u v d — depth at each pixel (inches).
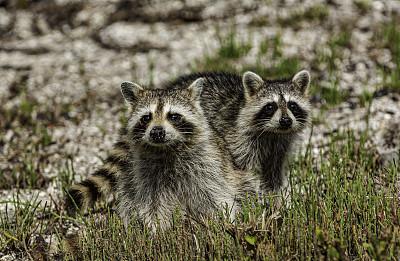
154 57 683.4
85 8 818.8
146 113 336.5
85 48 733.3
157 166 336.8
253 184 370.6
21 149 492.7
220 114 417.4
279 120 376.8
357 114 496.7
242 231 280.5
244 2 800.9
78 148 491.2
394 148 428.1
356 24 700.0
